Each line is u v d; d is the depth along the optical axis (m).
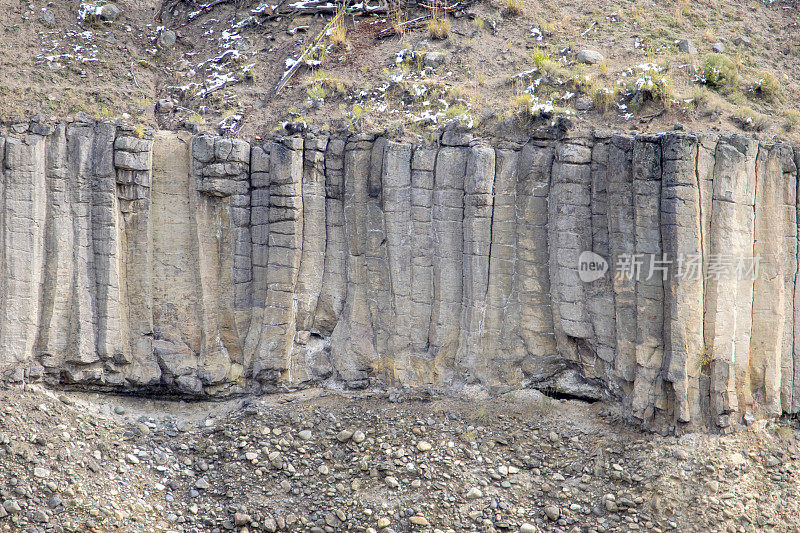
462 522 11.91
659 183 12.77
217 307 14.00
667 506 11.89
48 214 13.58
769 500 12.05
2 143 13.43
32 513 11.52
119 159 13.67
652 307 12.84
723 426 12.53
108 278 13.59
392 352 13.86
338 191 14.13
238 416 13.41
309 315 14.06
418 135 14.05
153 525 11.90
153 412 13.66
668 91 14.34
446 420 13.13
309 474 12.48
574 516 12.01
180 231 14.01
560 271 13.44
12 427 12.29
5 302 13.10
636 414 12.84
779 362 13.12
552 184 13.57
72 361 13.27
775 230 13.25
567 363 13.71
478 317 13.64
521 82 15.10
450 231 13.73
